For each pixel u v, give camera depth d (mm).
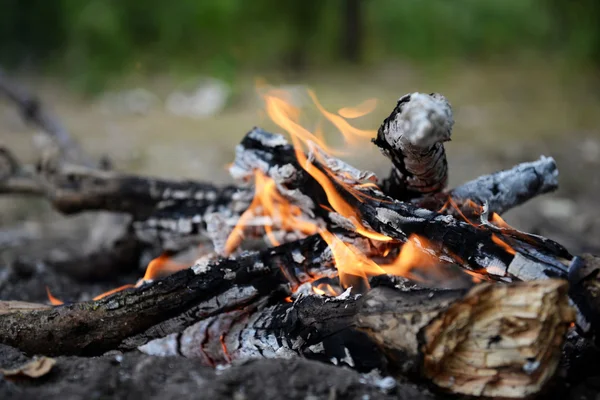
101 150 1881
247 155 811
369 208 744
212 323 725
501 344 630
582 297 652
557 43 3465
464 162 1723
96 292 994
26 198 1501
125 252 1027
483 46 3426
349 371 661
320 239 761
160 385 656
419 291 654
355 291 764
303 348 690
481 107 2408
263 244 981
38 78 2822
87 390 645
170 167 1730
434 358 632
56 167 979
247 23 3115
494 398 634
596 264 653
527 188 802
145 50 2988
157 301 718
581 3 3279
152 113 2375
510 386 632
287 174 776
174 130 2141
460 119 2236
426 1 3420
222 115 2346
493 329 630
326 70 3053
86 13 2834
